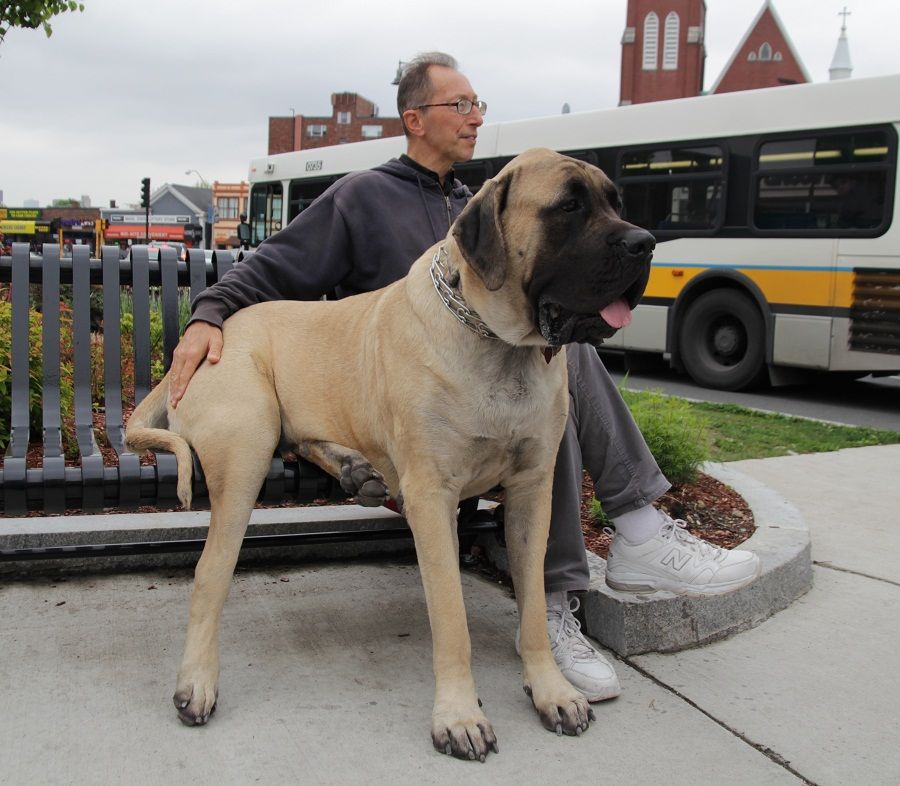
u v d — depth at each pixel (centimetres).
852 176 853
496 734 233
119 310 325
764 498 404
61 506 262
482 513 349
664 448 403
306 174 1408
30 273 323
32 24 659
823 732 238
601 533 366
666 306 1011
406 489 242
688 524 376
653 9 5547
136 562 333
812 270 878
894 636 299
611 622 285
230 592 320
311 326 282
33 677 252
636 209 1030
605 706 250
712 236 957
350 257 315
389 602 316
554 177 224
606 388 283
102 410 489
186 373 271
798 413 813
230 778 209
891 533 407
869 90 836
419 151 320
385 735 230
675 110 988
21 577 322
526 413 239
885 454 577
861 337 848
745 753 227
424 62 312
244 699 246
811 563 350
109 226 5025
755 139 920
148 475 264
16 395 300
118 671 257
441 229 320
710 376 976
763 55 5322
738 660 280
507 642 289
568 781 213
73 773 208
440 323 236
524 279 228
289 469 277
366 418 262
